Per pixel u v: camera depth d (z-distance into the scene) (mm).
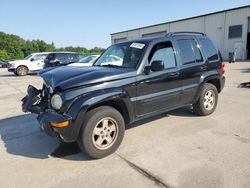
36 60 20609
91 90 3805
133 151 4125
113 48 5379
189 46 5402
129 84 4184
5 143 4738
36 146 4535
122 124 4098
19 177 3475
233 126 5125
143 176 3355
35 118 6398
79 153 4168
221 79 6094
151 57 4582
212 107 5953
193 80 5359
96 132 3861
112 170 3555
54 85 3826
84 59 13695
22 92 10891
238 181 3139
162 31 40750
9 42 76438
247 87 9758
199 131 4898
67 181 3324
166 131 4953
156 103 4660
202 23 34469
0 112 7246
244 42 29391
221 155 3840
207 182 3139
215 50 6055
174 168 3518
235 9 29969
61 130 3617
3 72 25578
